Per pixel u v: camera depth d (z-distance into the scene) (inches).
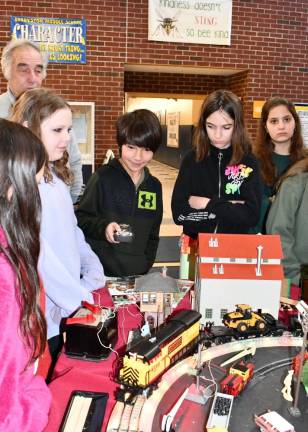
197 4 215.5
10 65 91.4
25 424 30.5
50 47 209.2
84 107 218.2
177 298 61.4
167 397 40.6
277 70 233.3
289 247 74.6
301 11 227.3
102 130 224.2
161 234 224.5
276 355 48.1
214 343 50.4
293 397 40.6
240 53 227.3
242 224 74.0
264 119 90.4
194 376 44.0
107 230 67.1
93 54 214.2
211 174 77.0
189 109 420.2
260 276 54.3
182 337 46.1
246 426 36.3
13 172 30.1
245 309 52.6
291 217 74.3
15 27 203.6
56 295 52.2
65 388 41.4
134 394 40.0
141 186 78.4
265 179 89.4
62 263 53.9
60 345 54.4
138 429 35.9
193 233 76.9
